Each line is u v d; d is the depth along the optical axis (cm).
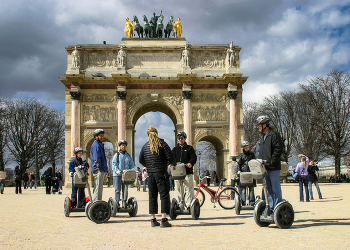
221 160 6612
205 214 1909
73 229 1373
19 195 3897
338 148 7512
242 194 2083
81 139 6091
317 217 1625
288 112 8775
